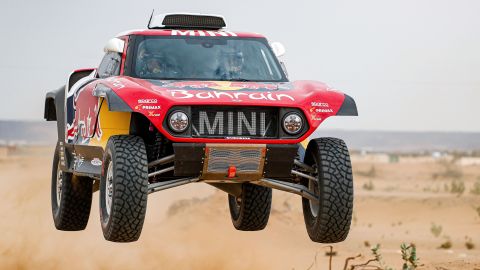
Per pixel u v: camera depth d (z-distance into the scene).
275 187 23.86
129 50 26.09
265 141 22.69
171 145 23.66
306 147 24.39
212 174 22.98
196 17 27.56
